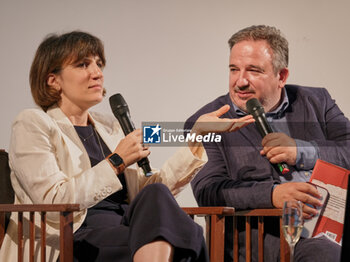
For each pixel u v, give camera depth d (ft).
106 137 13.15
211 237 11.41
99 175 11.35
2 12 16.76
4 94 16.51
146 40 17.17
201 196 14.14
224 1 17.58
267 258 12.74
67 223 10.18
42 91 12.74
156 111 16.92
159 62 17.13
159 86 17.04
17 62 16.67
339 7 17.69
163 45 17.21
